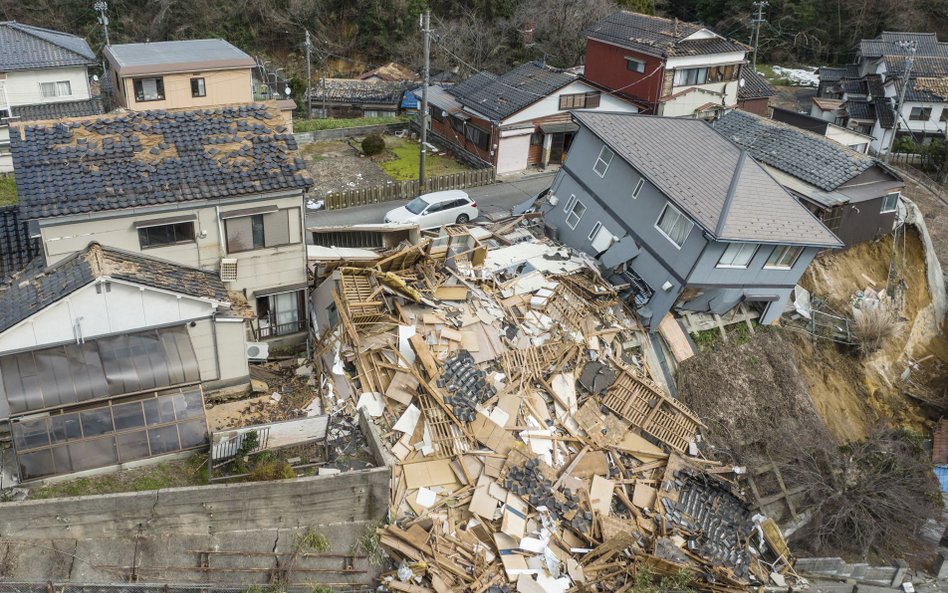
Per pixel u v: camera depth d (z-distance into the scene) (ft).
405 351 62.59
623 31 132.46
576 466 61.00
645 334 74.59
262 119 63.62
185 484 50.57
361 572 51.75
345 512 52.80
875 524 66.49
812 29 204.95
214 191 55.77
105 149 56.70
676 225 73.20
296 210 59.93
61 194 52.34
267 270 61.41
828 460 69.05
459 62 158.81
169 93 112.88
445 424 58.95
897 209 94.07
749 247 71.92
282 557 50.72
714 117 129.90
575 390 66.80
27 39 109.09
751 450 70.59
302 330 66.54
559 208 89.25
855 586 63.98
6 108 106.83
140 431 50.60
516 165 119.34
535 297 72.38
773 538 63.87
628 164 77.10
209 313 55.16
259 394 60.18
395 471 55.98
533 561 53.93
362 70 174.09
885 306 89.35
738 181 74.69
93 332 51.26
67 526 46.11
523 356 66.28
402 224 80.02
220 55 118.32
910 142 144.56
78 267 51.57
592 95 121.70
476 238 82.23
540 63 127.65
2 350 48.67
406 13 170.91
